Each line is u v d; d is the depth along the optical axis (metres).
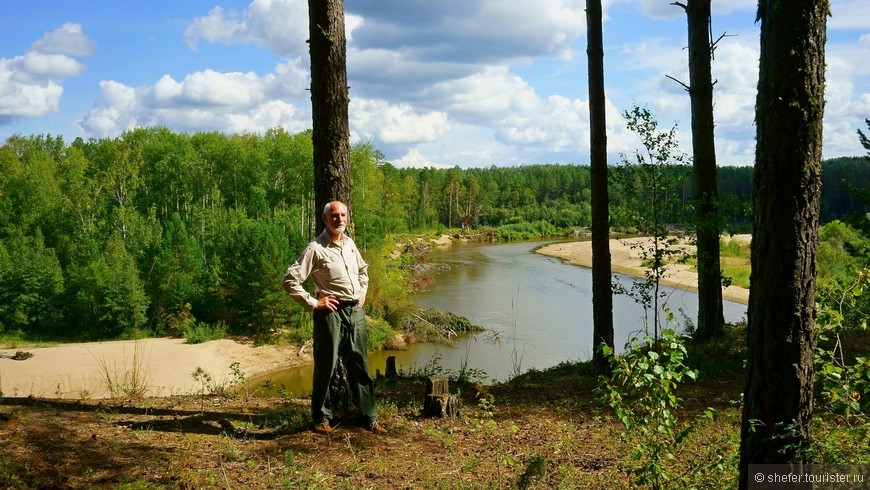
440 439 5.74
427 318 34.59
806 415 3.61
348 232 6.46
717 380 9.26
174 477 4.45
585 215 123.31
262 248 35.81
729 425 6.50
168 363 28.06
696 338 12.37
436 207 124.31
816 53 3.48
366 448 5.37
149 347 31.23
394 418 6.42
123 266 40.34
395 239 86.06
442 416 6.54
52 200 56.50
